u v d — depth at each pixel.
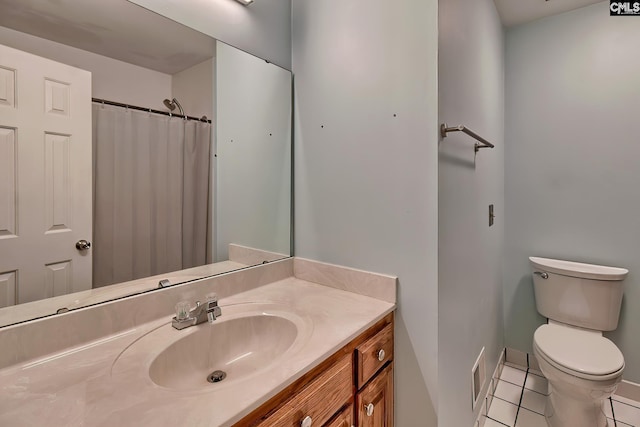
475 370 1.51
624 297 1.82
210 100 1.20
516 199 2.17
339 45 1.30
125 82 0.98
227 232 1.28
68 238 0.87
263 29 1.36
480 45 1.58
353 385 0.95
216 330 0.99
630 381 1.82
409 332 1.14
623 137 1.81
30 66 0.80
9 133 0.77
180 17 1.10
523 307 2.18
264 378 0.69
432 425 1.09
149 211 1.05
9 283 0.77
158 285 1.07
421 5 1.07
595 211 1.90
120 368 0.73
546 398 1.84
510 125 2.18
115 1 0.95
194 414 0.57
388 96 1.16
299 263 1.46
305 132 1.44
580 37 1.92
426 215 1.08
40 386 0.66
